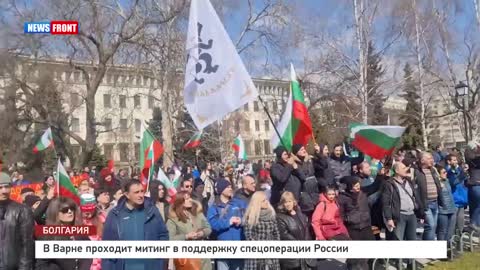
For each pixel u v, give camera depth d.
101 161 41.28
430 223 8.73
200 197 9.12
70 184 7.35
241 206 6.75
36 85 30.36
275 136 8.85
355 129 8.73
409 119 39.50
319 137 33.16
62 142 30.86
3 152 30.45
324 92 31.30
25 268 5.29
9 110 29.12
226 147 38.25
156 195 7.57
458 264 8.57
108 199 8.05
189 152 39.22
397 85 28.64
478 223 10.13
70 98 32.78
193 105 7.07
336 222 7.04
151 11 25.75
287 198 6.62
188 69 7.14
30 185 10.84
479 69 31.41
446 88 32.31
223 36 7.01
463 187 10.38
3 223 5.26
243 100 6.87
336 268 8.43
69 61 27.58
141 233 5.15
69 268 5.35
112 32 25.95
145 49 26.22
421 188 8.24
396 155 12.65
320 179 8.33
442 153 15.89
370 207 8.25
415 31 28.62
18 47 25.38
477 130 30.73
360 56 26.70
